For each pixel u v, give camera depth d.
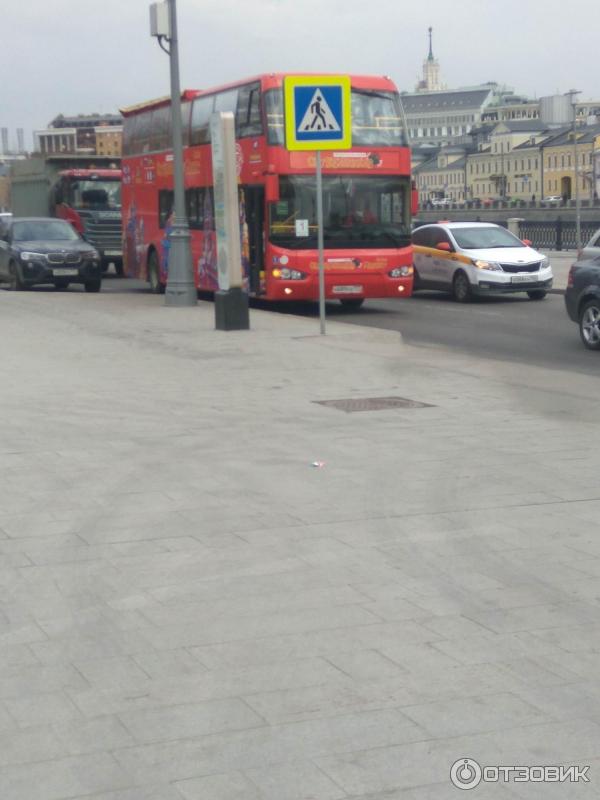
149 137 28.47
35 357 15.73
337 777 4.12
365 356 15.88
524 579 6.36
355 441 10.09
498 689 4.88
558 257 41.97
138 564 6.66
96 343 17.38
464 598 6.05
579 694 4.83
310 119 17.20
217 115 18.39
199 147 25.23
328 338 17.67
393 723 4.55
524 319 23.23
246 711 4.68
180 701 4.79
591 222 43.69
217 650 5.36
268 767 4.20
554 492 8.23
